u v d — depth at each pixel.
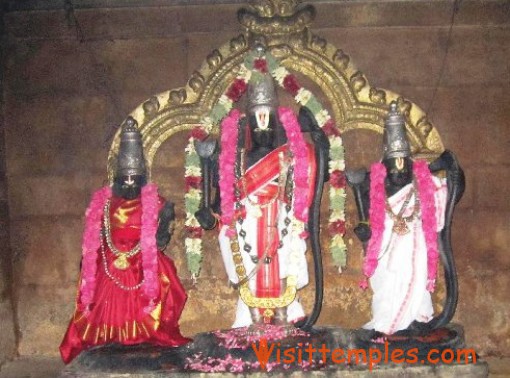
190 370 4.09
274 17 4.83
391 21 4.97
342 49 4.97
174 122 4.88
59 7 5.00
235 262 4.37
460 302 4.92
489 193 4.94
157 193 4.56
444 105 4.95
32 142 4.99
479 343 4.92
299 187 4.36
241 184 4.41
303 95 4.55
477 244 4.93
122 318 4.39
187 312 4.95
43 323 4.98
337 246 4.52
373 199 4.38
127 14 4.99
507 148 4.93
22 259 4.99
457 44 4.95
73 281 4.98
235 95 4.59
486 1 4.93
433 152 4.80
